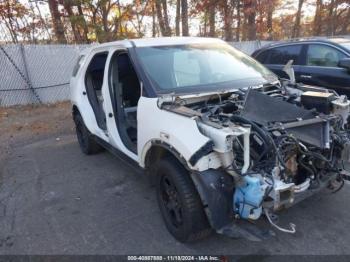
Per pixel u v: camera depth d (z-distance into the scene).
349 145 2.75
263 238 2.28
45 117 8.23
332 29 20.17
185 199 2.48
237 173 2.21
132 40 3.71
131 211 3.38
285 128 2.43
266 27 18.34
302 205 3.24
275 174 2.26
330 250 2.59
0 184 4.23
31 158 5.20
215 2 17.12
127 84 3.97
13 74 9.47
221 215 2.29
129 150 3.47
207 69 3.61
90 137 4.80
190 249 2.70
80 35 16.12
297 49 6.30
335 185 2.89
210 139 2.24
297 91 3.46
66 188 4.01
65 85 10.40
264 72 3.91
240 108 2.74
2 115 8.50
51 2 14.45
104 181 4.15
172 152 2.52
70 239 2.95
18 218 3.35
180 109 2.62
